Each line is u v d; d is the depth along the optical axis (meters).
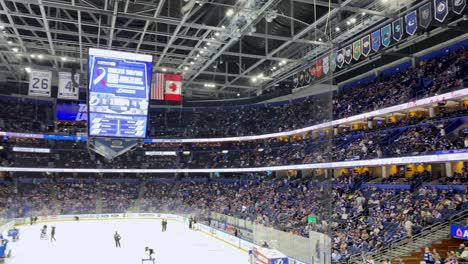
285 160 42.75
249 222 27.98
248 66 43.97
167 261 24.30
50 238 33.84
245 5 26.05
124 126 14.57
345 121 37.62
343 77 45.34
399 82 36.12
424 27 21.28
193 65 38.81
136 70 14.77
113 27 27.98
